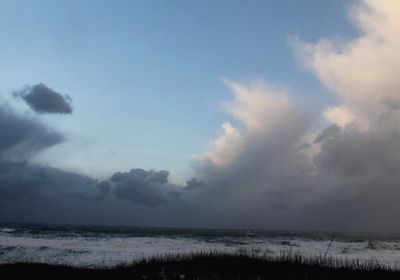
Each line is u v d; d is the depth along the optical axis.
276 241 72.25
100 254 41.41
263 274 27.05
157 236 72.62
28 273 26.84
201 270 27.80
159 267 28.86
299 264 29.98
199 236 79.00
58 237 59.66
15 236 58.34
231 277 26.12
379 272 28.81
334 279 26.52
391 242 86.81
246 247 55.47
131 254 41.84
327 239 86.94
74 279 25.45
